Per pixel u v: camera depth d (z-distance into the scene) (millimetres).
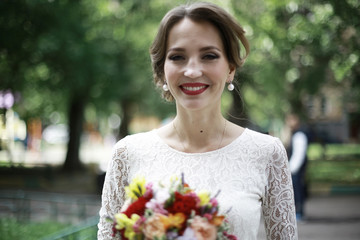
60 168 19375
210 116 2135
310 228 8539
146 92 19625
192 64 1988
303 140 8734
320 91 16297
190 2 2141
